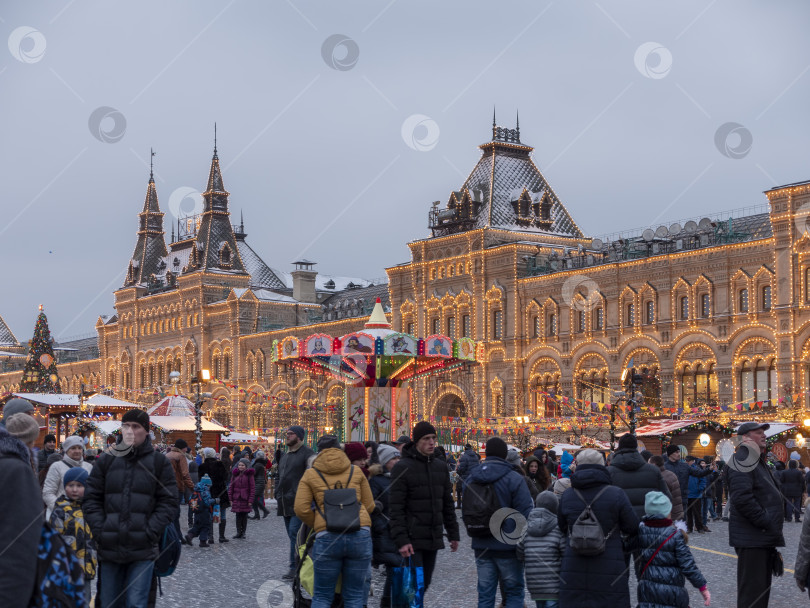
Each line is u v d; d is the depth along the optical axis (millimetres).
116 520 13477
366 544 14477
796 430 58281
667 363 79125
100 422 55812
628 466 15930
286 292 138875
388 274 105062
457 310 97375
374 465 18875
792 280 71000
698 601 19781
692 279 78000
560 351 87938
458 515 44844
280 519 44594
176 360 136250
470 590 21281
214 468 31938
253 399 119188
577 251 91875
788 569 24734
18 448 8625
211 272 132250
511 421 86625
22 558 8172
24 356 179750
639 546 13812
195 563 26391
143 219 152250
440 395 98312
